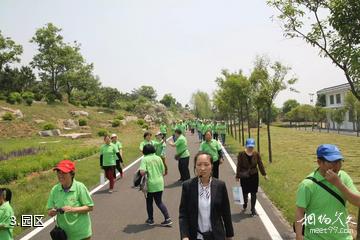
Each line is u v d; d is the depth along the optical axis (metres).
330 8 7.09
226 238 4.48
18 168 16.11
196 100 94.81
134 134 48.91
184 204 4.48
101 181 13.12
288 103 89.62
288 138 37.28
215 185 4.45
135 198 11.64
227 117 46.72
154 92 127.06
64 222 5.18
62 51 66.31
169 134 48.06
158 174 8.69
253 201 9.30
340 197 3.95
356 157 21.22
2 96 54.03
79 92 73.25
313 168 16.55
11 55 62.50
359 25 6.84
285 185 12.48
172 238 7.75
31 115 50.25
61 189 5.27
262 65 22.78
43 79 67.12
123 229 8.42
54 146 30.41
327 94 60.88
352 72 6.78
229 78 27.38
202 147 12.08
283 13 7.86
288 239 7.47
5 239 5.62
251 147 9.26
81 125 51.47
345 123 54.31
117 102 74.81
